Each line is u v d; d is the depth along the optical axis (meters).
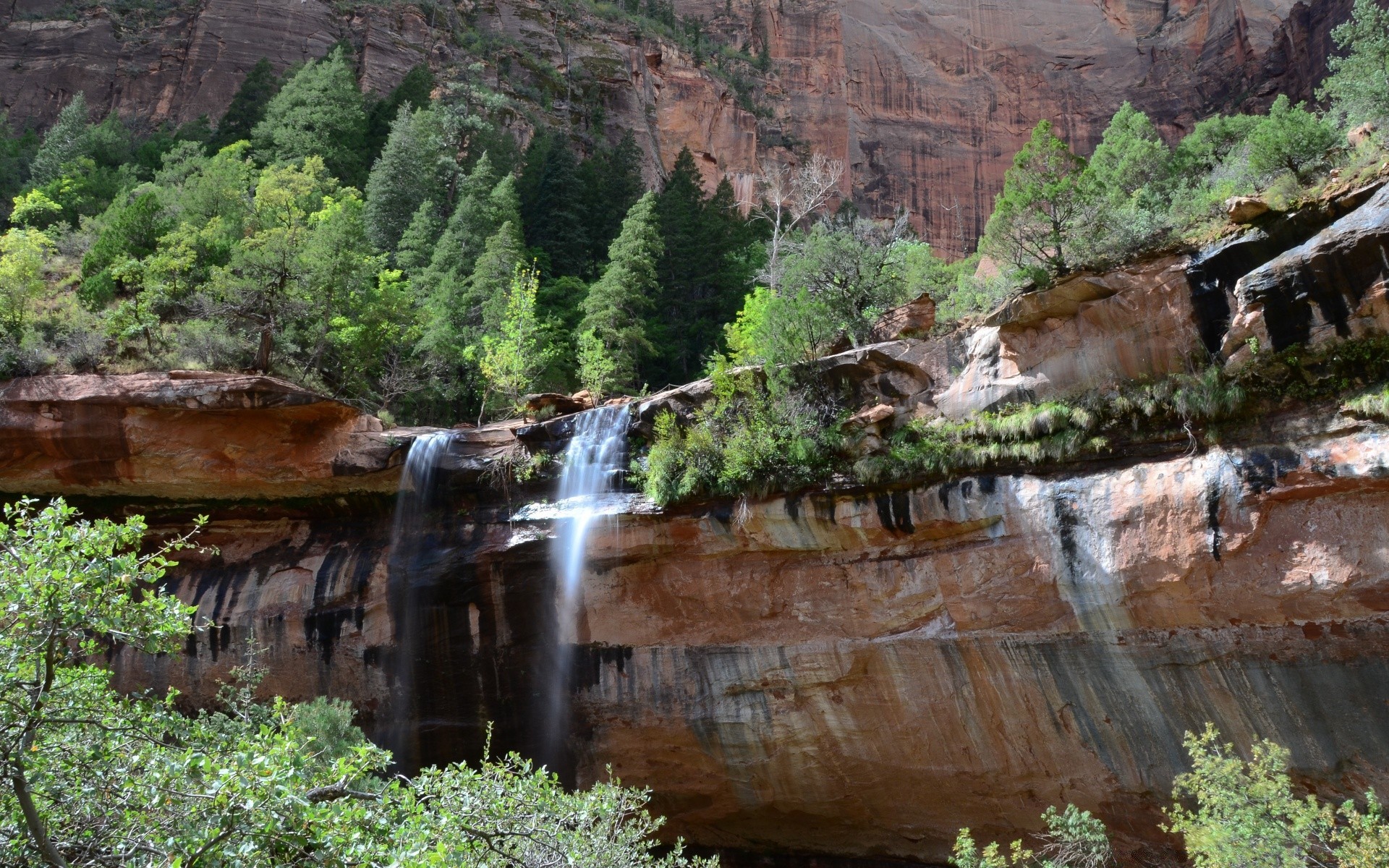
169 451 27.56
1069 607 19.55
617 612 24.69
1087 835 17.23
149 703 12.79
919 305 24.33
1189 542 18.02
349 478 27.36
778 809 23.86
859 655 22.05
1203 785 15.67
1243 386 18.16
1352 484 16.61
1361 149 20.34
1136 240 21.00
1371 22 29.64
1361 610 16.53
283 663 26.84
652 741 24.34
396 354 36.66
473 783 12.88
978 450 20.78
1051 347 21.05
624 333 39.41
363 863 9.93
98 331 30.66
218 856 9.63
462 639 25.81
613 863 14.11
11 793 10.33
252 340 33.81
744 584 23.47
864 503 21.94
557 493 25.91
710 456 23.64
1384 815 16.59
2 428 27.36
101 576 10.11
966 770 21.39
